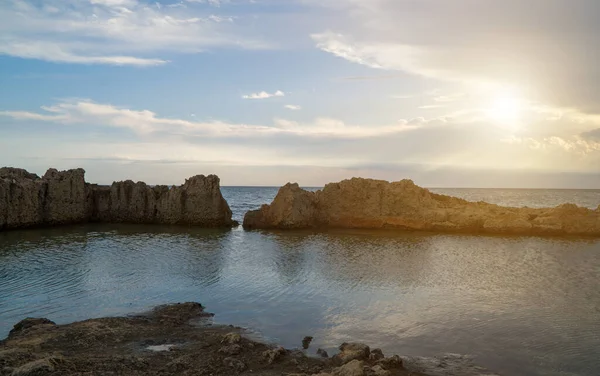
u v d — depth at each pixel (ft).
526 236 167.73
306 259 123.44
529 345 65.00
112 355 56.75
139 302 84.12
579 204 394.73
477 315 77.71
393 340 67.00
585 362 59.57
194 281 98.73
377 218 189.37
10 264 112.88
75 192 195.00
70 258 121.19
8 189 169.99
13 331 67.26
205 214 194.70
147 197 202.49
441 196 209.97
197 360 56.44
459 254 131.34
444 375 55.47
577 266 115.24
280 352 59.88
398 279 101.60
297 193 192.75
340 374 50.52
